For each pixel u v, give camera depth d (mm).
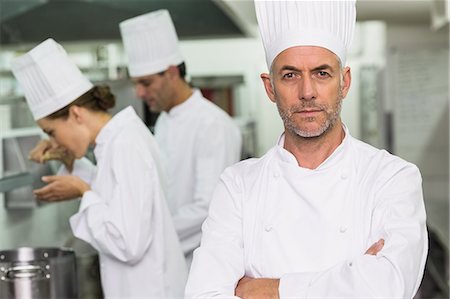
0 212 2416
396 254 1400
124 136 2129
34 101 2201
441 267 5000
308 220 1534
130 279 2182
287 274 1464
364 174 1536
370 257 1413
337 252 1506
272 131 5609
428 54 6773
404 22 6410
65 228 2904
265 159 1622
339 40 1498
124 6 3232
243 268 1561
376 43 5594
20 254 2281
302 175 1543
